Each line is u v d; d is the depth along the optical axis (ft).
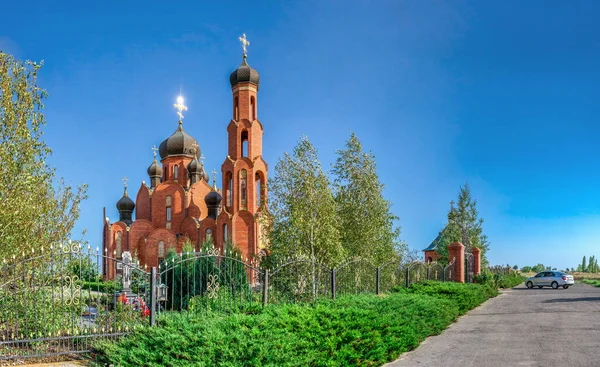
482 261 159.94
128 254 76.64
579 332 44.73
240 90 152.56
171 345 26.86
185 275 61.31
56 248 39.93
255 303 42.75
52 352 33.32
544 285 132.77
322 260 68.08
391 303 44.52
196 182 183.32
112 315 38.91
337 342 31.19
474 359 34.76
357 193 78.23
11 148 39.09
